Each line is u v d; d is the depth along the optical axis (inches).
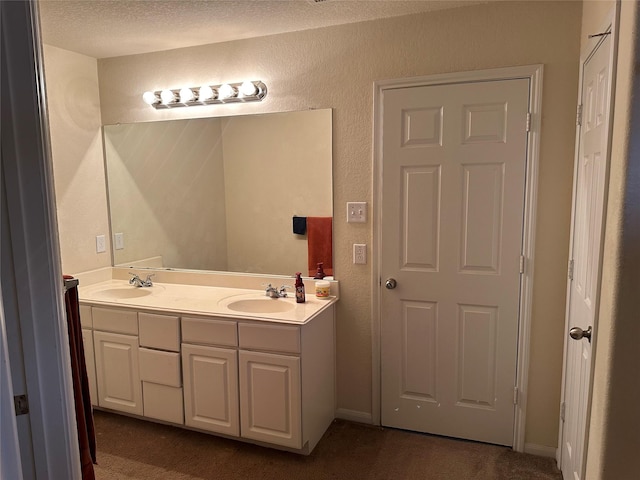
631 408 50.1
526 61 88.1
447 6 91.2
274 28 102.3
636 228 48.3
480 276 95.7
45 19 94.2
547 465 91.8
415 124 96.7
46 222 42.3
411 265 100.7
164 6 88.4
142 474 90.8
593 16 73.2
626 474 51.2
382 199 101.1
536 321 92.7
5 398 36.0
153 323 101.1
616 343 49.9
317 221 108.3
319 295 105.7
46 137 42.4
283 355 90.7
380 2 88.7
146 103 121.5
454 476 88.7
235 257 117.9
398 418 105.9
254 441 97.6
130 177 127.3
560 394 92.2
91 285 123.1
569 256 87.0
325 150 105.4
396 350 104.2
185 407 101.0
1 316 36.4
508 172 91.3
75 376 59.0
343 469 91.4
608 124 54.4
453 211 96.0
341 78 102.0
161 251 125.9
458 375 99.9
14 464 36.9
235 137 114.2
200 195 119.3
